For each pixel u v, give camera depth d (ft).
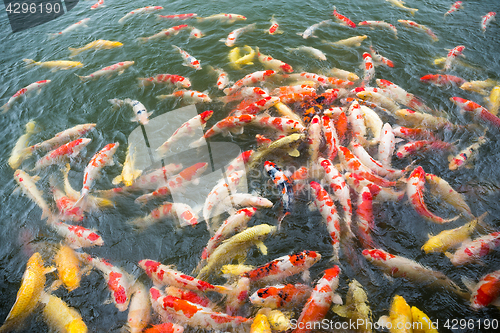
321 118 18.17
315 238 14.01
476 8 28.58
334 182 15.10
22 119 21.09
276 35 26.84
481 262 12.68
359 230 13.79
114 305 12.25
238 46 25.91
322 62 23.80
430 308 11.66
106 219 15.31
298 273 12.77
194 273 13.25
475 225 13.87
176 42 27.09
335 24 27.81
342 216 14.28
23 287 12.53
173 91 22.26
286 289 11.82
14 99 22.27
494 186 15.39
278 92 20.58
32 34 29.84
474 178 15.79
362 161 16.25
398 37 25.82
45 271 13.39
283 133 18.38
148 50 26.35
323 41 25.91
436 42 25.02
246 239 13.71
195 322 11.28
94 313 12.07
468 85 20.51
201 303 12.02
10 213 15.79
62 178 17.24
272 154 17.51
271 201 15.53
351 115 18.13
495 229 13.71
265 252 13.69
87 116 20.90
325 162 15.83
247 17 29.50
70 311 12.02
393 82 21.61
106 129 19.86
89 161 18.04
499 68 22.15
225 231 13.96
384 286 12.25
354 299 11.84
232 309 11.80
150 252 14.08
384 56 23.94
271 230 14.20
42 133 19.98
